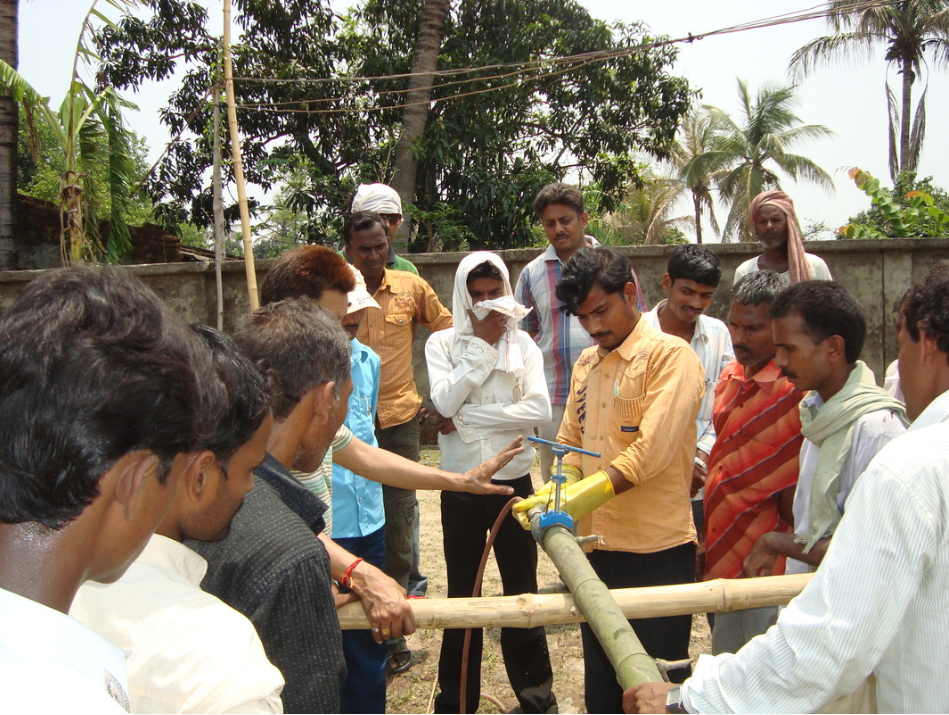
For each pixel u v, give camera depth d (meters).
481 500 2.84
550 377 3.97
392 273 3.79
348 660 2.22
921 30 20.86
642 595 1.71
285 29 12.59
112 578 0.74
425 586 3.77
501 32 12.93
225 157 12.19
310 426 1.55
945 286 1.35
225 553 1.27
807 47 21.47
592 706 2.30
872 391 1.89
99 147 7.43
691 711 1.32
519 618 1.71
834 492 1.89
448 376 2.91
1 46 8.48
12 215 8.95
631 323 2.30
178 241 12.02
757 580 1.75
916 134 22.56
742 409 2.38
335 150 13.24
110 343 0.66
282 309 1.59
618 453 2.28
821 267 4.24
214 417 0.80
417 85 11.79
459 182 12.03
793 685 1.20
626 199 25.52
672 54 13.39
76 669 0.64
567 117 13.85
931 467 1.14
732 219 24.34
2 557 0.67
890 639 1.15
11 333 0.65
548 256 4.03
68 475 0.64
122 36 12.02
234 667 0.96
